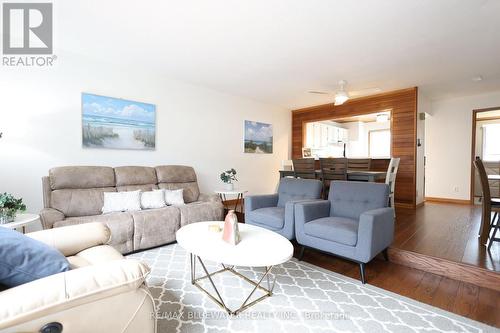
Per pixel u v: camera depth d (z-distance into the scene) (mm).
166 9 2256
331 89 4758
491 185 5805
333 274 2254
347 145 8359
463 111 5273
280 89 4770
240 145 5332
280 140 6305
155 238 2787
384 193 2506
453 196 5414
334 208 2801
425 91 4875
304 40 2824
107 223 2494
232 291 1931
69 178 2828
